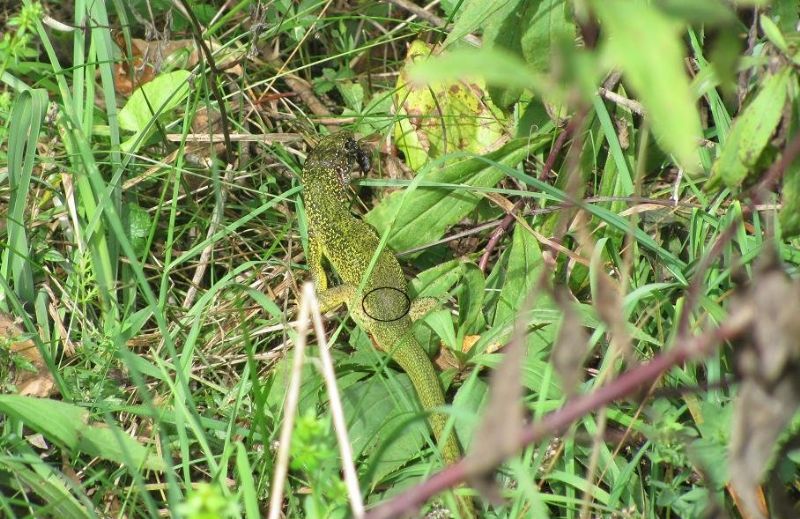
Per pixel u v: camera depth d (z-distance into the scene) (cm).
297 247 467
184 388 328
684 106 132
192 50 498
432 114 457
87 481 324
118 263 433
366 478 298
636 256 399
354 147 471
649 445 324
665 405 316
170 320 420
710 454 264
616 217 369
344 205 462
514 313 384
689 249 384
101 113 479
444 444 314
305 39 512
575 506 326
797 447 254
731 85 174
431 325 394
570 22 372
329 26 540
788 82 252
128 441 320
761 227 381
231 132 493
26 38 370
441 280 433
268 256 439
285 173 494
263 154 478
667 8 150
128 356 314
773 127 251
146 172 444
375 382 373
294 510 313
